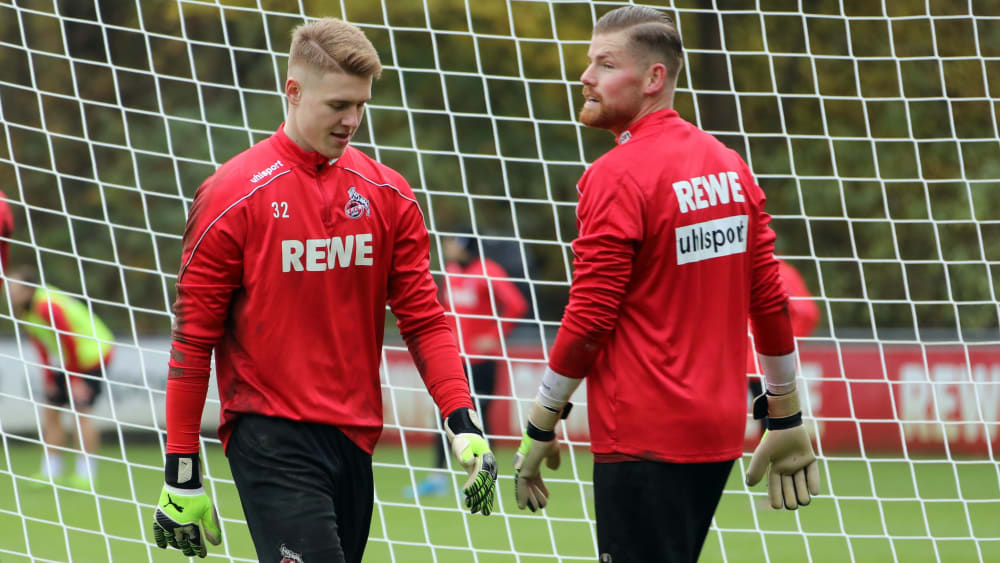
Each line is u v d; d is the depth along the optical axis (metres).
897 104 44.06
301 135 10.01
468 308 29.56
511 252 31.86
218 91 51.81
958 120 43.84
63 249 51.16
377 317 10.66
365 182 10.38
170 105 51.66
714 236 10.30
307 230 10.02
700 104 45.94
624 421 10.30
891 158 45.66
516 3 47.28
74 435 35.56
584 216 10.31
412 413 35.16
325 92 9.66
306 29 9.85
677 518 10.37
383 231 10.46
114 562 19.30
